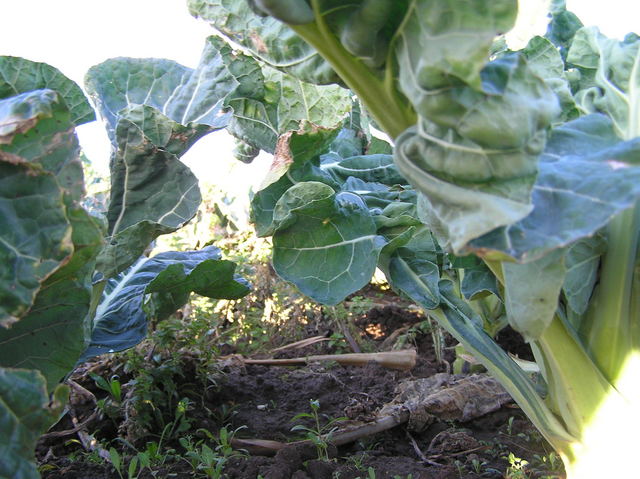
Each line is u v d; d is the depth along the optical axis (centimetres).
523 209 38
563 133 53
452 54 37
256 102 82
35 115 45
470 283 69
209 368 94
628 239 57
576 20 89
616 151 45
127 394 83
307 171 75
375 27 43
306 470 71
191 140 78
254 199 69
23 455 41
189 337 93
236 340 126
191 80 85
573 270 58
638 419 56
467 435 81
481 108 39
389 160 90
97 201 114
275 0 42
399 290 74
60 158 47
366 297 142
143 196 75
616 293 58
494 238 40
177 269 76
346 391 98
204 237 155
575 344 57
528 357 114
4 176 43
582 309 58
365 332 130
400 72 44
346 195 74
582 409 57
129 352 90
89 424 83
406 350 110
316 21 45
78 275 51
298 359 111
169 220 75
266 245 138
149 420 80
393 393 97
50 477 71
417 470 71
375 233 71
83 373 96
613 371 58
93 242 46
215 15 60
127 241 72
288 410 92
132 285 90
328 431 82
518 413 88
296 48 55
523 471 69
